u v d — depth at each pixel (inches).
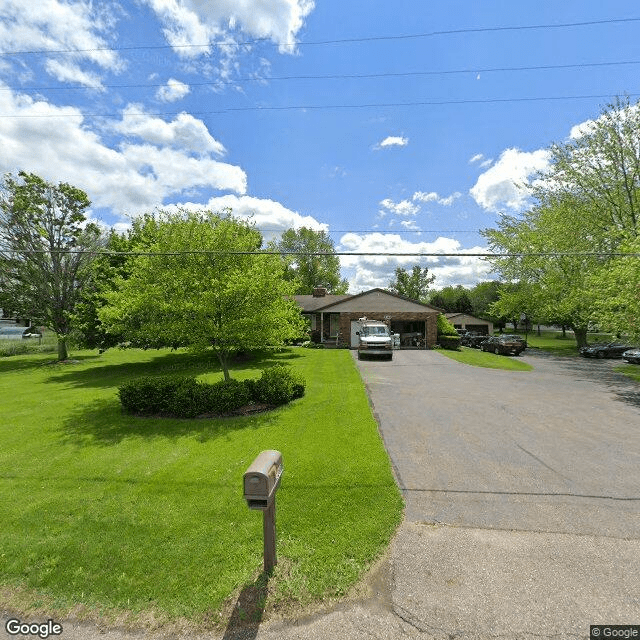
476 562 144.0
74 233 881.5
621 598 125.1
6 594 134.7
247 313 374.6
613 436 298.0
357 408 370.3
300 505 185.3
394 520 172.6
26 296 863.7
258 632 115.5
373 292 1183.6
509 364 788.0
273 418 338.0
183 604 126.5
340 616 120.5
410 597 127.2
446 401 418.3
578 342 1203.9
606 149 840.3
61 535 165.8
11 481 221.0
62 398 462.6
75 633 118.4
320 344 1157.1
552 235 1031.6
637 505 187.8
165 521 174.2
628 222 853.8
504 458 250.8
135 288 408.8
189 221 398.3
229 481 214.1
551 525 169.3
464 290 3154.5
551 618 117.5
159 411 358.9
